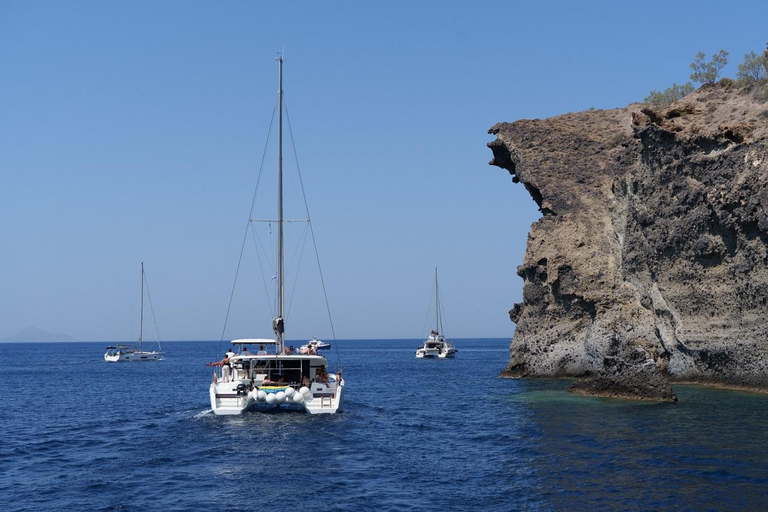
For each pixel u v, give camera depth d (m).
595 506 18.09
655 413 35.00
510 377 65.44
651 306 55.91
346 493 19.59
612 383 43.53
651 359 42.34
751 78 62.62
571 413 35.84
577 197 66.44
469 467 23.03
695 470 21.80
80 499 19.16
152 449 26.03
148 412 39.53
